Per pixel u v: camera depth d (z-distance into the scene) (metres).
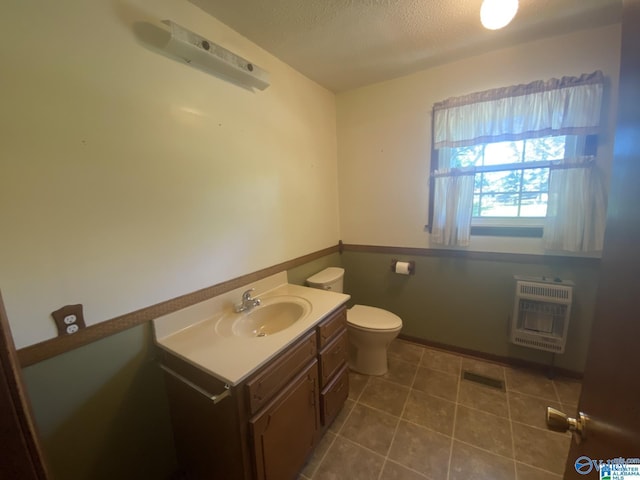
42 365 0.94
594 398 0.58
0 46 0.81
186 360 1.09
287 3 1.32
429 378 2.04
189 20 1.29
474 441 1.50
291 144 1.99
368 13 1.41
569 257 1.86
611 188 0.56
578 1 1.37
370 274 2.62
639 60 0.43
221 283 1.52
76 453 1.03
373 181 2.46
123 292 1.13
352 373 2.13
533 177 1.91
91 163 1.01
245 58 1.59
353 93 2.42
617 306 0.50
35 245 0.90
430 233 2.29
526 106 1.76
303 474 1.35
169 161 1.25
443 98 2.05
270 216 1.83
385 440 1.53
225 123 1.49
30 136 0.87
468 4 1.36
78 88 0.96
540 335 1.92
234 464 1.06
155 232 1.22
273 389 1.13
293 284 2.07
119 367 1.13
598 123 1.61
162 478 1.31
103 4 1.01
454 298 2.28
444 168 2.08
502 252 2.05
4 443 0.46
